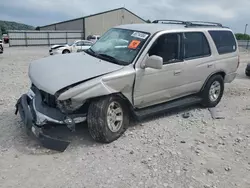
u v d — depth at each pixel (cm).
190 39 567
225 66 651
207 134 497
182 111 615
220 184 346
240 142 469
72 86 400
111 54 498
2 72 1138
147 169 372
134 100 481
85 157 399
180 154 417
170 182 345
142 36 507
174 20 645
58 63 476
